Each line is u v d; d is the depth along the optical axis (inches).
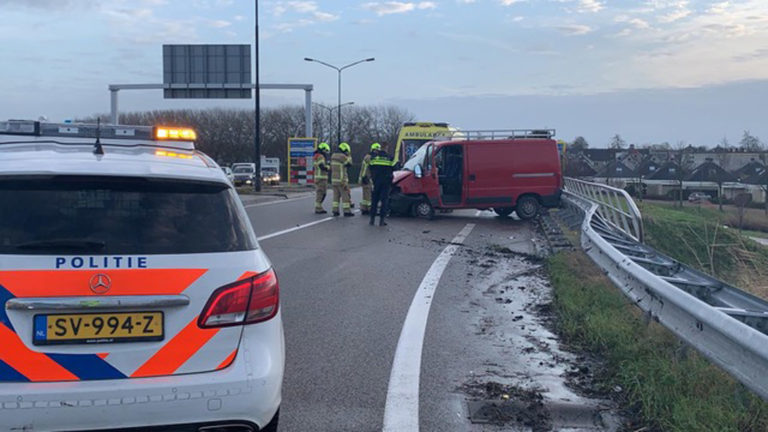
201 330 131.6
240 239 142.4
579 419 180.2
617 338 238.1
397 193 715.4
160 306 129.0
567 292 316.2
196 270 132.6
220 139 2871.6
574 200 673.6
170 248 133.6
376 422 176.9
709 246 480.7
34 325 123.7
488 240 547.2
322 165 738.8
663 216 806.5
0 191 131.0
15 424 121.0
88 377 125.6
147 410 126.6
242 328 135.3
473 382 207.8
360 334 259.9
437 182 700.0
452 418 179.9
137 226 134.3
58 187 134.6
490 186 703.7
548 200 708.0
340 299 319.0
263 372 134.4
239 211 148.4
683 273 296.8
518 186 705.6
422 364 224.4
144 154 156.8
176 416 128.3
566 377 212.8
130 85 1330.0
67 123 176.9
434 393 198.1
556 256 424.2
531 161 707.4
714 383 192.4
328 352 236.2
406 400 192.2
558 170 709.9
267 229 587.2
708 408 173.8
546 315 293.0
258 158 1243.2
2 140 163.2
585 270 396.5
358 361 226.8
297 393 196.7
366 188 733.3
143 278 128.6
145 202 138.5
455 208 706.2
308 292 333.1
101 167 138.7
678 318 210.5
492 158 705.0
